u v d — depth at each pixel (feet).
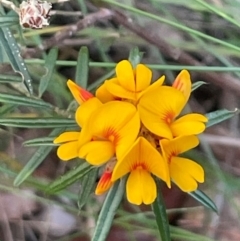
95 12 0.77
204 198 0.56
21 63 0.62
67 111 0.60
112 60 0.83
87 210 0.73
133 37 0.79
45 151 0.60
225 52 0.79
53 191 0.54
